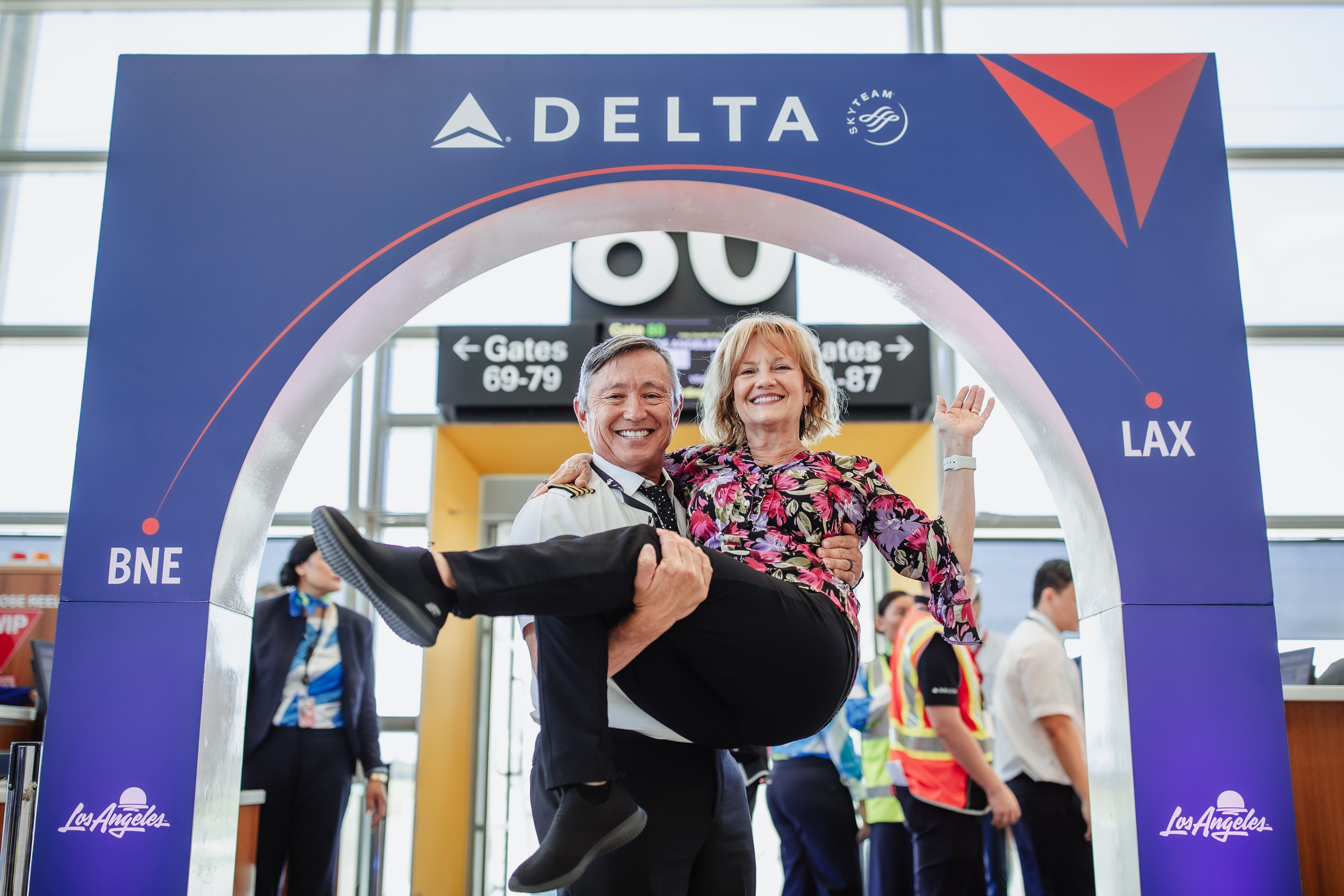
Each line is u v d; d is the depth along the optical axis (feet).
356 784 16.03
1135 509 7.76
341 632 11.89
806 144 8.30
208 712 7.40
